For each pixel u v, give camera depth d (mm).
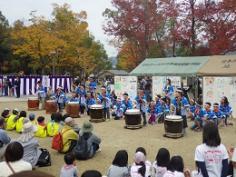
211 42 26844
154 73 25359
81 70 54188
